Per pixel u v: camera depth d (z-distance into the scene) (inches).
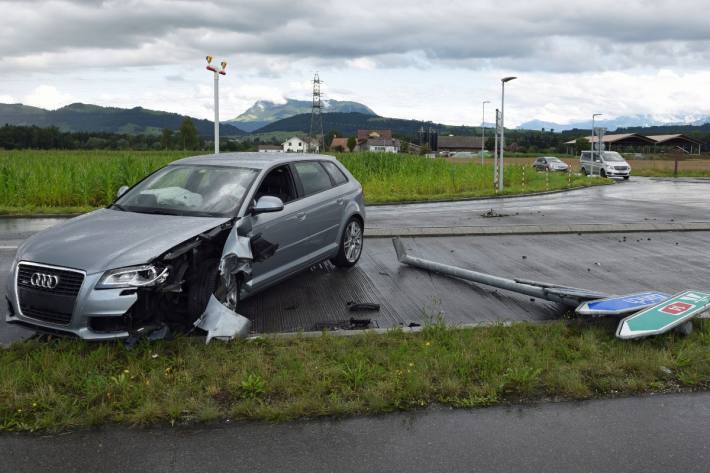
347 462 135.8
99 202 736.3
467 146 6220.5
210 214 237.5
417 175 1154.7
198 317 208.1
